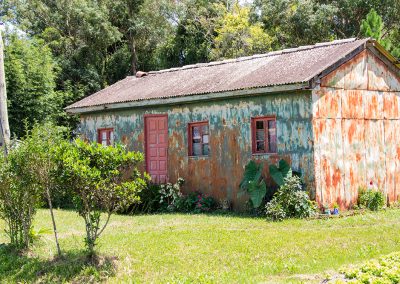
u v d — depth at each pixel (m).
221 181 15.44
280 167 13.82
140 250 9.79
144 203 16.00
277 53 17.11
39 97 25.28
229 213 14.55
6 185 9.63
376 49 15.59
